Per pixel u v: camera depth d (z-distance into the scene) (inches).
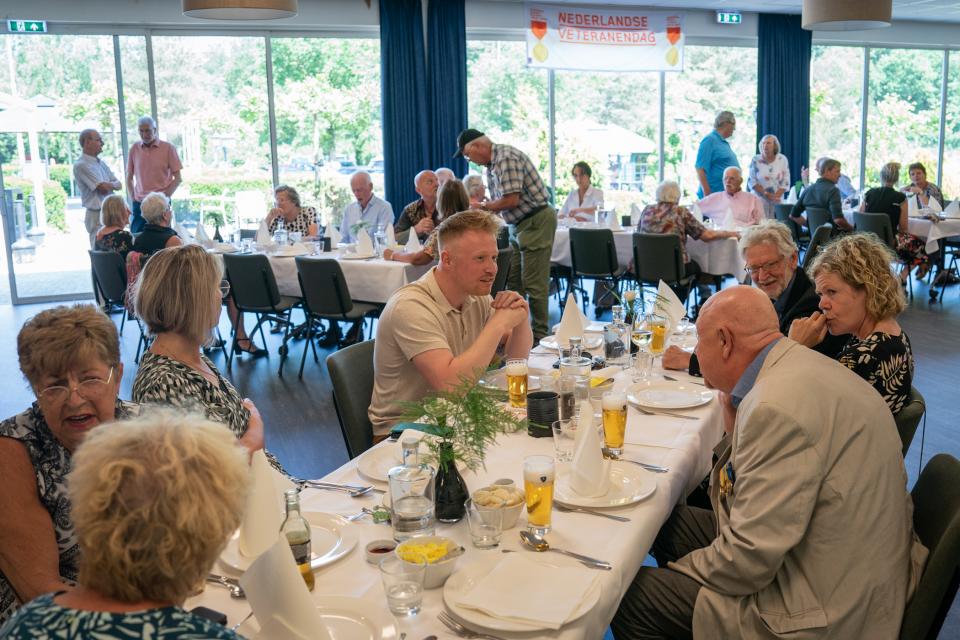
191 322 73.7
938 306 282.8
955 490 61.3
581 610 48.1
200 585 35.3
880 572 58.1
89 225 300.0
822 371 62.3
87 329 57.0
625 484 66.9
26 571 55.2
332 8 325.1
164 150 299.9
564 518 61.8
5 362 223.6
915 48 441.4
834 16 214.4
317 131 341.1
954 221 298.8
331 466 148.1
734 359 67.6
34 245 311.4
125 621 31.9
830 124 433.7
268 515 55.0
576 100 376.8
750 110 409.1
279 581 41.2
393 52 332.2
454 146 346.9
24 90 304.0
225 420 74.5
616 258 254.1
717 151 325.7
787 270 115.6
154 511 32.2
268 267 205.8
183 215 330.6
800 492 57.2
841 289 85.2
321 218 348.5
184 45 318.7
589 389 83.5
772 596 59.5
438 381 87.2
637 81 385.1
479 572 52.6
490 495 59.9
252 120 332.2
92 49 308.7
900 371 81.3
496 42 360.2
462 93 345.1
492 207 223.8
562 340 113.8
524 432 81.0
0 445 56.4
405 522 56.7
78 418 56.9
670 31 375.2
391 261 211.5
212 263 74.9
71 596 33.4
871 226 292.2
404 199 344.8
